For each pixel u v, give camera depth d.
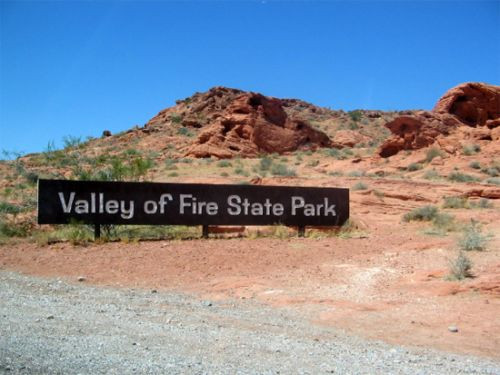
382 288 11.28
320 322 8.84
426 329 8.55
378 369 6.29
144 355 6.12
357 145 71.00
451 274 11.81
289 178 33.91
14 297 9.46
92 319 7.98
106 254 14.19
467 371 6.51
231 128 59.66
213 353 6.50
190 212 17.52
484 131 50.19
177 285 11.52
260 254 14.49
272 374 5.77
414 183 31.86
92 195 16.70
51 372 5.25
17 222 19.19
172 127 75.88
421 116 51.62
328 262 13.86
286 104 108.06
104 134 77.69
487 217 23.64
